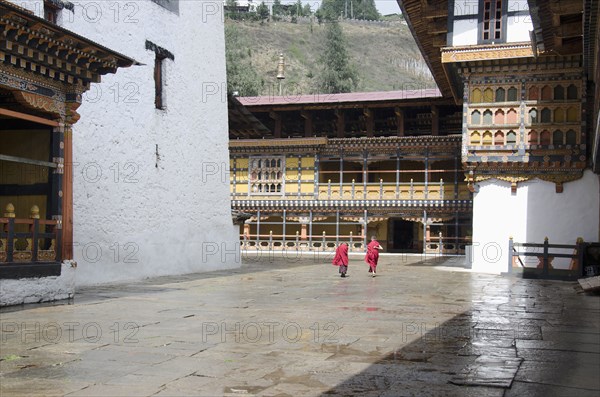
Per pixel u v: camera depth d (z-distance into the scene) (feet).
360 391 18.80
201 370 21.43
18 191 44.57
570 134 80.79
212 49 83.61
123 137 63.21
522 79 82.64
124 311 37.22
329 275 73.97
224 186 86.02
